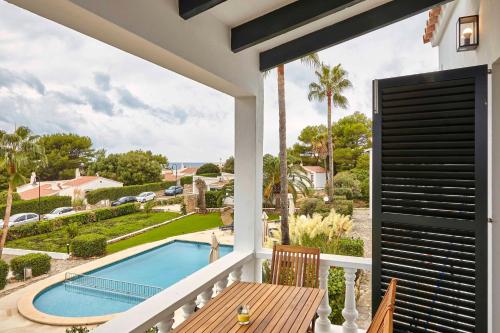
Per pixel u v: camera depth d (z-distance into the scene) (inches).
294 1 98.5
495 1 83.5
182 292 94.9
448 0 94.7
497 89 88.3
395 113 90.7
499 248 88.6
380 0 102.8
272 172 639.8
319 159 803.4
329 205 647.1
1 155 247.9
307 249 120.0
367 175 723.4
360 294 232.4
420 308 87.1
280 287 102.5
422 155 87.2
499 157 88.8
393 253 91.1
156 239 572.7
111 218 472.1
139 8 71.3
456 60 146.3
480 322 79.7
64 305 329.1
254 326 75.4
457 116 82.9
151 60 87.7
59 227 360.5
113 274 449.7
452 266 83.4
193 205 739.4
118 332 73.0
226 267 115.0
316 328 117.3
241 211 136.4
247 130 135.4
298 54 122.8
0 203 250.7
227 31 109.5
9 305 294.5
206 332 72.4
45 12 59.9
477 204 80.0
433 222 85.6
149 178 590.2
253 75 129.6
